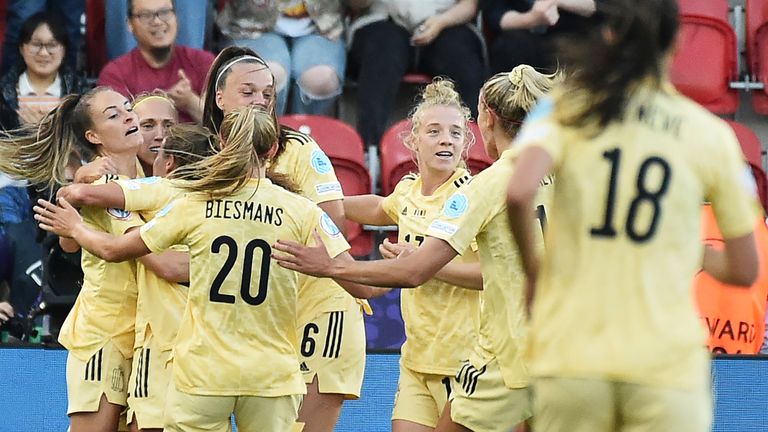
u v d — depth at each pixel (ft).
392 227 89.66
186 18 94.58
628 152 38.42
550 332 38.58
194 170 56.29
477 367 54.80
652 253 38.09
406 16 95.25
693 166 38.73
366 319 81.35
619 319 37.93
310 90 94.32
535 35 95.14
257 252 53.62
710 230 70.49
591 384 37.99
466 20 95.66
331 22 95.50
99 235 56.44
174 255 59.36
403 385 62.49
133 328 61.72
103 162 60.75
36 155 64.28
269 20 95.14
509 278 53.31
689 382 37.83
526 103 54.44
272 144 54.54
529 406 54.54
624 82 38.34
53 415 73.41
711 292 72.95
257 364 53.57
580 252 38.47
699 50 99.76
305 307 61.16
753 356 71.97
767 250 72.79
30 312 76.95
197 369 53.57
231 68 60.80
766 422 71.87
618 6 38.68
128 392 61.72
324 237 54.70
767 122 102.32
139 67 90.33
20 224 82.17
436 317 60.59
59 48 90.53
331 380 61.36
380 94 93.91
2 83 90.58
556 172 38.86
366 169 90.17
